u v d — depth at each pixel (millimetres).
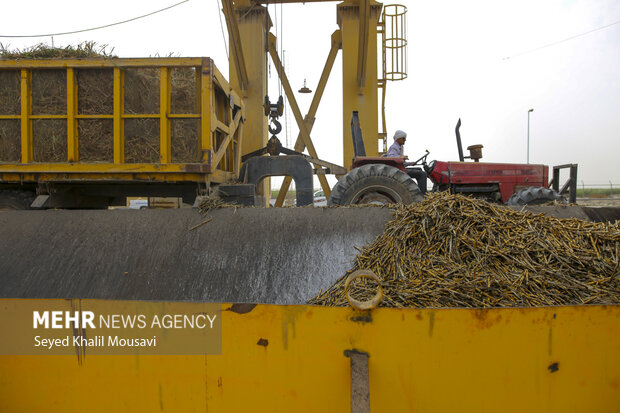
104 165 3912
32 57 3965
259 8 8812
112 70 3934
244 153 8836
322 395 1942
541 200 5648
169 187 4402
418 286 2395
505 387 1880
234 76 8836
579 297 2281
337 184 4891
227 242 3410
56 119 3992
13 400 2146
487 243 2619
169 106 3938
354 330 1896
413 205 3113
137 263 3287
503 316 1853
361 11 7559
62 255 3375
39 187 4098
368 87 8898
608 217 3971
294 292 2980
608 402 1931
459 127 7109
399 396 1904
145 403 2068
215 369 2010
